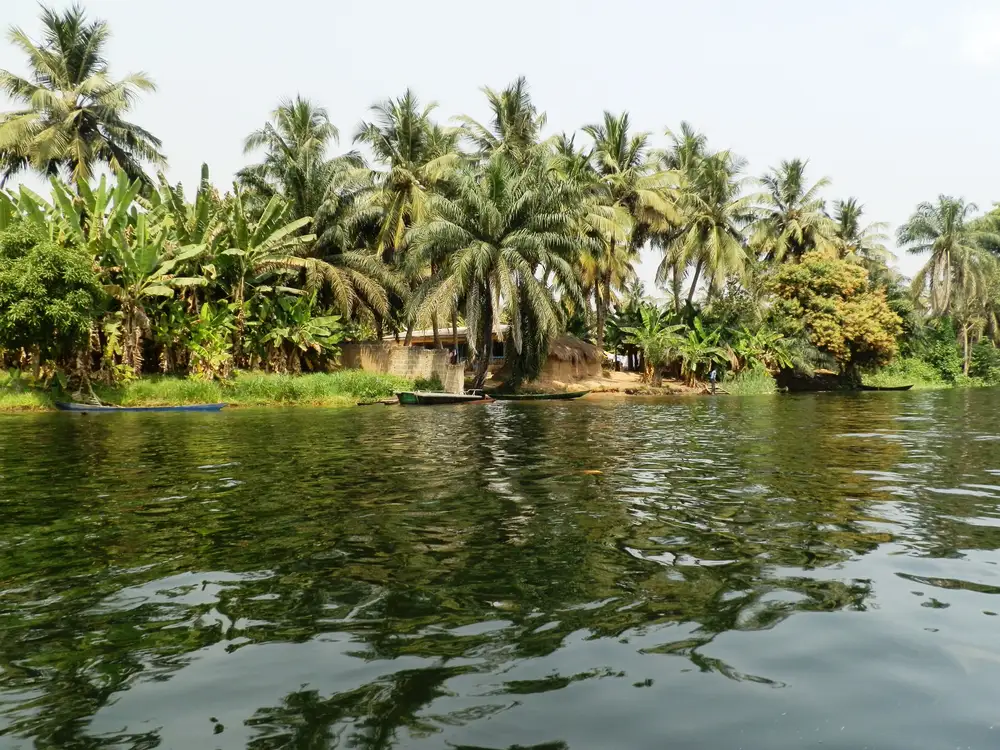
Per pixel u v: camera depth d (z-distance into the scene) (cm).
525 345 3391
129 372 2502
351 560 453
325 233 3409
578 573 421
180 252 2750
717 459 937
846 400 3000
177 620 351
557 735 237
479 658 302
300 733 241
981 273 5275
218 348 2714
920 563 438
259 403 2589
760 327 4350
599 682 277
